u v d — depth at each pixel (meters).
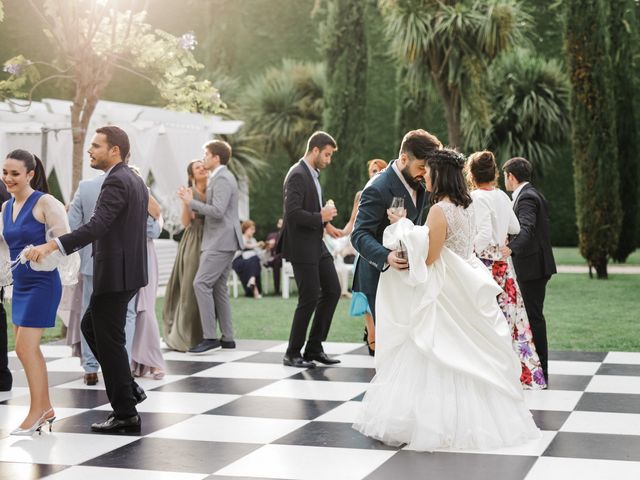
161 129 12.64
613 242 13.88
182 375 6.56
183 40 9.62
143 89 21.75
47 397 4.97
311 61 23.62
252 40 23.81
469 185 5.98
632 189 15.92
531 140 19.73
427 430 4.42
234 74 23.69
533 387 5.94
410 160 5.02
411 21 13.63
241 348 7.76
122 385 4.90
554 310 10.17
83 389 6.14
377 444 4.59
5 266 4.85
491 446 4.47
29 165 5.00
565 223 22.69
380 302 4.66
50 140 11.69
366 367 6.81
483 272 4.69
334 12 15.88
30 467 4.27
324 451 4.47
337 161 15.90
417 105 18.88
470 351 4.54
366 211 5.04
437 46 13.76
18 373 6.78
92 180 5.96
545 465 4.18
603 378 6.27
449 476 4.03
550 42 22.44
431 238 4.57
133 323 6.22
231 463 4.28
